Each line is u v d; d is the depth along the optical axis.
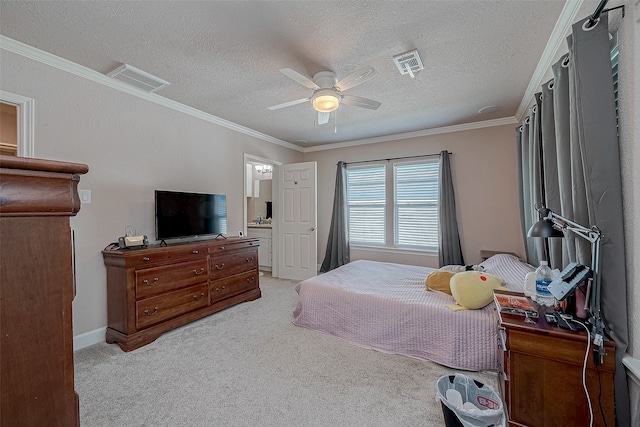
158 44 2.11
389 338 2.32
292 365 2.13
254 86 2.83
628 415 1.25
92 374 2.02
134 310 2.42
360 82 2.22
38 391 0.47
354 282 2.85
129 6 1.71
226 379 1.96
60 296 0.50
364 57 2.30
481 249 4.04
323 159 5.47
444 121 3.97
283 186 4.96
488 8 1.75
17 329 0.45
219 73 2.56
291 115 3.71
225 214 3.71
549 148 2.09
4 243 0.44
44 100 2.27
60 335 0.50
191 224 3.23
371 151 4.95
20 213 0.45
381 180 4.91
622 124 1.32
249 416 1.61
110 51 2.21
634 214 1.26
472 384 1.62
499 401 1.52
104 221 2.64
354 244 5.13
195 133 3.54
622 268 1.30
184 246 2.84
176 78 2.65
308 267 4.69
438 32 1.99
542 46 2.16
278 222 5.01
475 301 2.05
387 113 3.64
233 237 3.89
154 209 3.01
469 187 4.13
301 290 2.89
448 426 1.42
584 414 1.25
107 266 2.57
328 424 1.54
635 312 1.26
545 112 2.12
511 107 3.43
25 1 1.66
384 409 1.66
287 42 2.09
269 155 4.81
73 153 2.44
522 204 3.31
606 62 1.35
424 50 2.21
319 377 1.97
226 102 3.26
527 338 1.34
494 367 1.94
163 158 3.17
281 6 1.72
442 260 4.17
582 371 1.25
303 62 2.37
